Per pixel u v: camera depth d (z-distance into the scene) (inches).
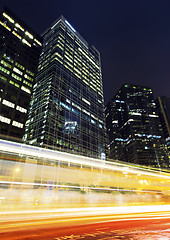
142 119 7544.3
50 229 378.3
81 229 383.2
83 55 5172.2
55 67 3816.4
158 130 7327.8
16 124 2795.3
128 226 422.9
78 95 4163.4
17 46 3380.9
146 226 424.5
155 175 1595.7
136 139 6993.1
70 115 3619.6
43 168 1937.7
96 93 4992.6
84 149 3548.2
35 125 3240.7
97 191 1045.2
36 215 538.6
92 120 4256.9
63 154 1432.1
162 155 6663.4
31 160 1891.0
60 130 3208.7
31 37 3762.3
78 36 5359.3
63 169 2059.5
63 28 4741.6
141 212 758.5
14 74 3105.3
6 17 3422.7
